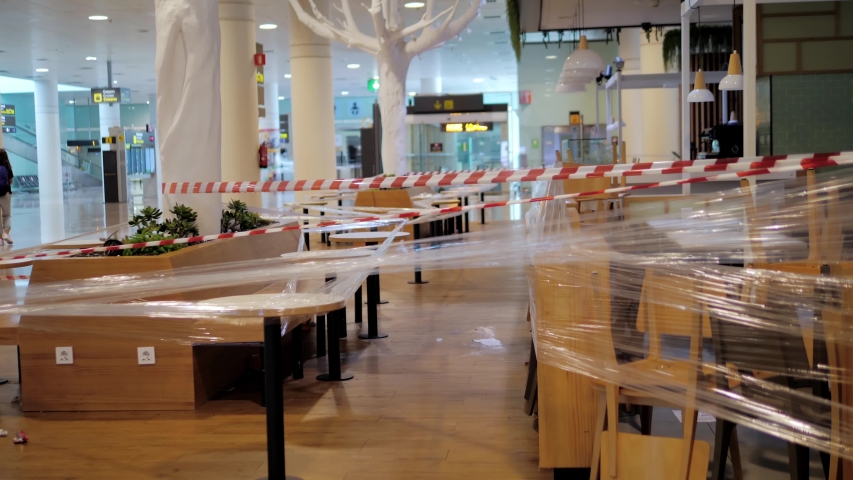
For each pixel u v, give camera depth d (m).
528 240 3.45
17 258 5.32
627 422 3.77
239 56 12.16
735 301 2.69
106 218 16.47
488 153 16.72
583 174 3.69
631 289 2.98
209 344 4.27
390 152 10.82
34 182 30.34
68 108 32.59
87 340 4.29
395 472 3.33
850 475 2.51
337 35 10.90
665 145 15.55
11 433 3.99
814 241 2.86
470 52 20.66
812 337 2.61
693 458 2.68
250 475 3.36
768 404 2.58
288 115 35.34
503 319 6.29
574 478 3.12
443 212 4.45
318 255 4.74
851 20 7.92
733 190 3.20
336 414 4.11
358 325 6.26
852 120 7.99
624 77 11.41
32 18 14.65
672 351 2.89
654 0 11.18
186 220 5.39
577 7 11.67
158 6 5.73
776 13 8.05
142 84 26.58
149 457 3.61
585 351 2.98
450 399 4.29
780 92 8.09
